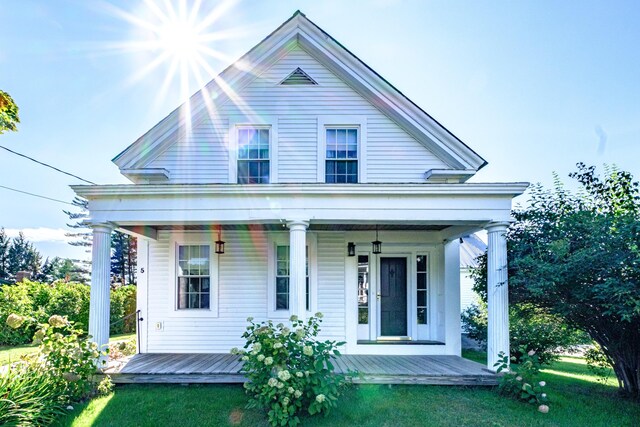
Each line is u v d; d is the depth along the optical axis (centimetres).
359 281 870
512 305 667
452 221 633
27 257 4147
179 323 819
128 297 1426
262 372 494
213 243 837
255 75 839
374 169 821
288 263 844
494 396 574
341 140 837
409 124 820
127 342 920
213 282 828
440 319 843
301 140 829
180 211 624
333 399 479
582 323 614
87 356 541
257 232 841
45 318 1098
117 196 623
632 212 553
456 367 672
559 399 574
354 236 847
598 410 534
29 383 475
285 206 618
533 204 689
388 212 620
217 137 827
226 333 818
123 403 534
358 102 838
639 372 584
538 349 851
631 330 570
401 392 589
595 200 762
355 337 813
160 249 834
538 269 546
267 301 827
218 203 623
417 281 867
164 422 477
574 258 524
